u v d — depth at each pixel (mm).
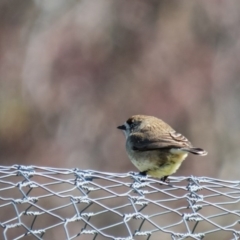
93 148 18922
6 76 19406
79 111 19109
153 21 20000
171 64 19734
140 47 19734
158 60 19703
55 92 19203
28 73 19422
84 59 19375
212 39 20469
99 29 19625
